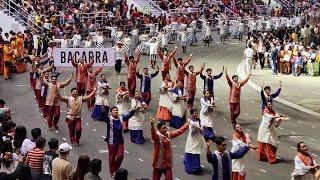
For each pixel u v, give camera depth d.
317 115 24.95
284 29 47.81
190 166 16.67
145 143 19.86
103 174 16.27
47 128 21.19
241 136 15.09
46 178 12.18
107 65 32.22
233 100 22.28
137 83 29.97
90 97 19.30
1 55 31.77
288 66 35.69
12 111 23.64
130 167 17.14
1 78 31.20
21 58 33.03
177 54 41.16
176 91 21.64
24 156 12.58
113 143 15.74
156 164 14.30
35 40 37.94
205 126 19.92
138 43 41.62
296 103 27.36
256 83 32.22
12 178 11.36
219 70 35.62
